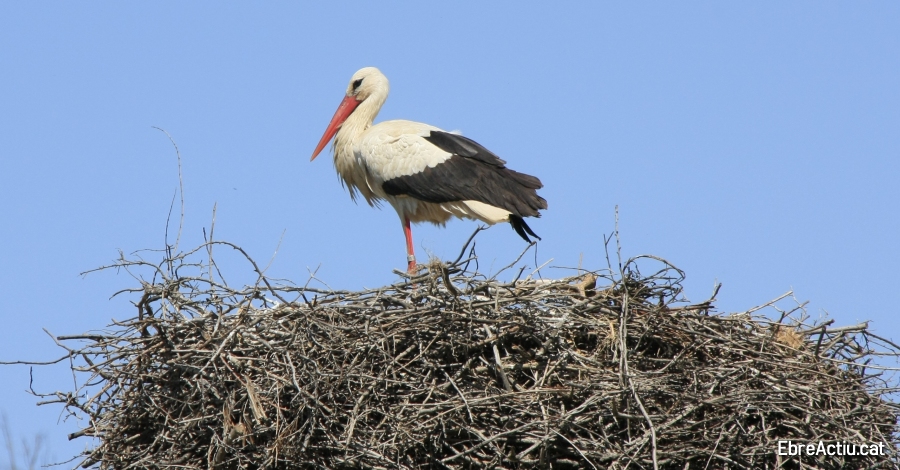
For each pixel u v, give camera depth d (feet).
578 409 37.91
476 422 39.78
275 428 39.88
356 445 38.88
